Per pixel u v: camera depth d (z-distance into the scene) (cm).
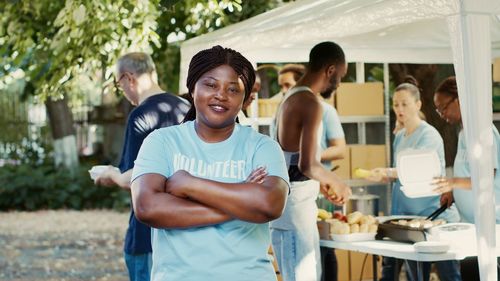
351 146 766
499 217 561
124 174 538
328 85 563
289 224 554
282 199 323
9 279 1028
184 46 714
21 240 1383
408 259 500
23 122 2144
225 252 320
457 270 662
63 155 1944
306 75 564
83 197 1845
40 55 888
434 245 489
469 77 405
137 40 811
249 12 935
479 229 411
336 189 568
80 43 823
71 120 1955
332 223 562
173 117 539
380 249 516
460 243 495
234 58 327
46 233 1466
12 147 2130
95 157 2094
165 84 1103
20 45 886
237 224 322
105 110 2131
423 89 876
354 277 724
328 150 715
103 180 557
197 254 320
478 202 411
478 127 407
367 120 783
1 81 912
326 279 638
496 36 662
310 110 549
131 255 546
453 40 412
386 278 670
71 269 1098
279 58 697
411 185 574
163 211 318
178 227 319
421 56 727
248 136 333
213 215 317
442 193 582
